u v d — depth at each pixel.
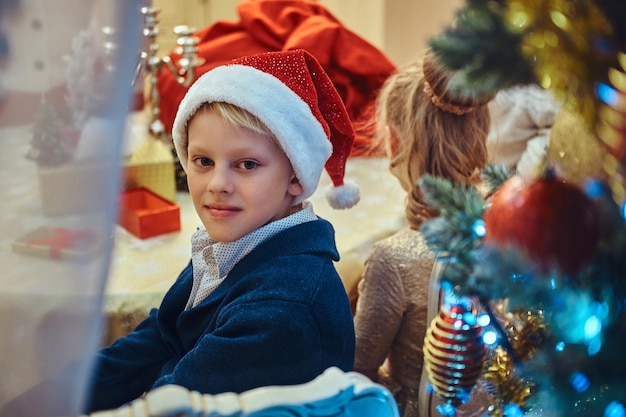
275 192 0.84
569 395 0.52
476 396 0.90
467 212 0.61
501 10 0.51
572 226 0.52
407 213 1.12
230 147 0.81
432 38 0.52
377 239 1.35
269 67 0.85
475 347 0.66
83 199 0.49
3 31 0.46
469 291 0.57
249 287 0.83
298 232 0.85
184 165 0.90
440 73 1.01
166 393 0.55
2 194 0.49
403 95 1.11
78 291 0.51
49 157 0.48
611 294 0.51
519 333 0.63
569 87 0.51
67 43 0.47
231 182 0.82
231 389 0.79
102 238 0.50
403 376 1.12
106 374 0.92
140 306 1.14
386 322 1.08
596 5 0.48
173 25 2.78
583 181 0.55
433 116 1.06
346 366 0.86
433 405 1.00
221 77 0.80
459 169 1.07
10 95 0.47
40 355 0.52
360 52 1.75
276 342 0.78
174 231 1.36
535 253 0.53
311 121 0.83
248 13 1.86
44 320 0.51
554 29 0.49
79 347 0.52
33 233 0.50
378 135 1.46
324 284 0.82
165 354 0.95
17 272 0.50
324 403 0.58
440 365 0.67
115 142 0.49
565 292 0.52
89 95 0.48
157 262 1.25
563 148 0.59
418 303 1.06
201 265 0.90
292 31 1.83
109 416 0.54
